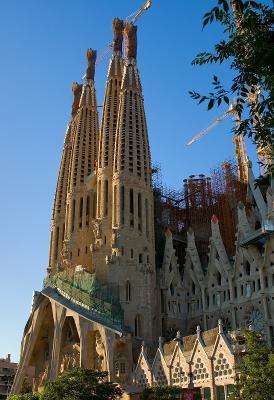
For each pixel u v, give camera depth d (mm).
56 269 102438
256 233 75500
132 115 100375
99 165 100938
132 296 83125
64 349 86500
